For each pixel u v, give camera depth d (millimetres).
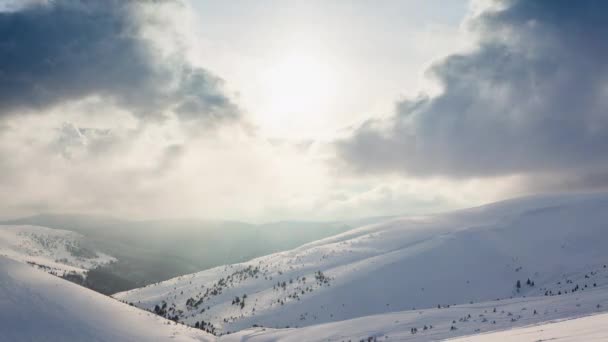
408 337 91312
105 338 69438
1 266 79000
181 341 82062
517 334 35062
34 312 67625
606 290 112000
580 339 23859
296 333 126875
